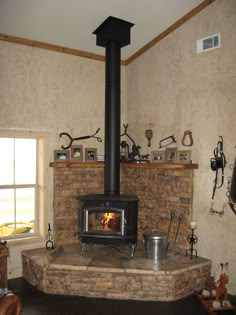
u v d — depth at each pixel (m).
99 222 3.70
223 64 3.55
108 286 3.32
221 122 3.57
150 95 4.51
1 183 3.95
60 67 4.26
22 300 3.23
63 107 4.30
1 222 3.97
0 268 3.29
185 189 3.88
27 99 3.99
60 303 3.18
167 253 3.84
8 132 3.85
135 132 4.80
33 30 3.78
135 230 3.67
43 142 4.14
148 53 4.52
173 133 4.16
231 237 3.46
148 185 4.39
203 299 3.20
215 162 3.55
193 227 3.63
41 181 4.19
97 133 4.62
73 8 3.50
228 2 3.48
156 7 3.66
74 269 3.36
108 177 3.92
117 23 3.79
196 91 3.85
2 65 3.80
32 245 4.04
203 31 3.75
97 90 4.62
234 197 3.30
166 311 3.02
